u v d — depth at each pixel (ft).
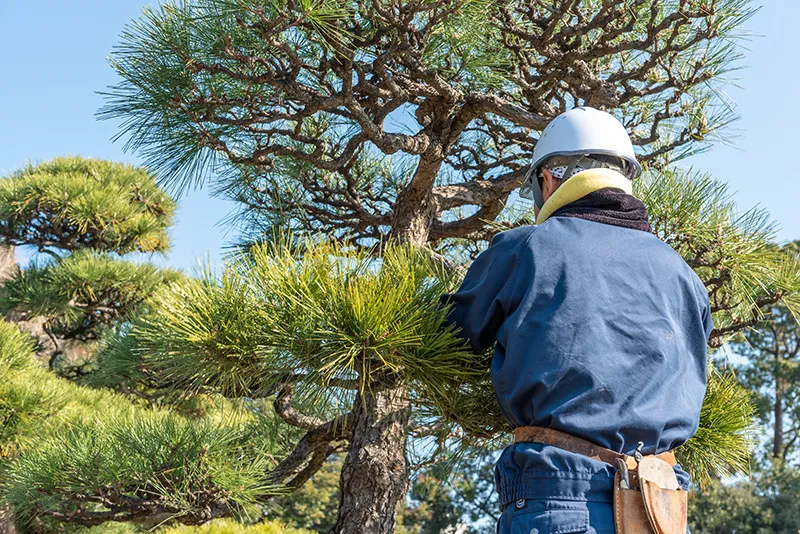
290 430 9.50
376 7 6.66
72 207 23.40
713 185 7.53
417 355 5.08
